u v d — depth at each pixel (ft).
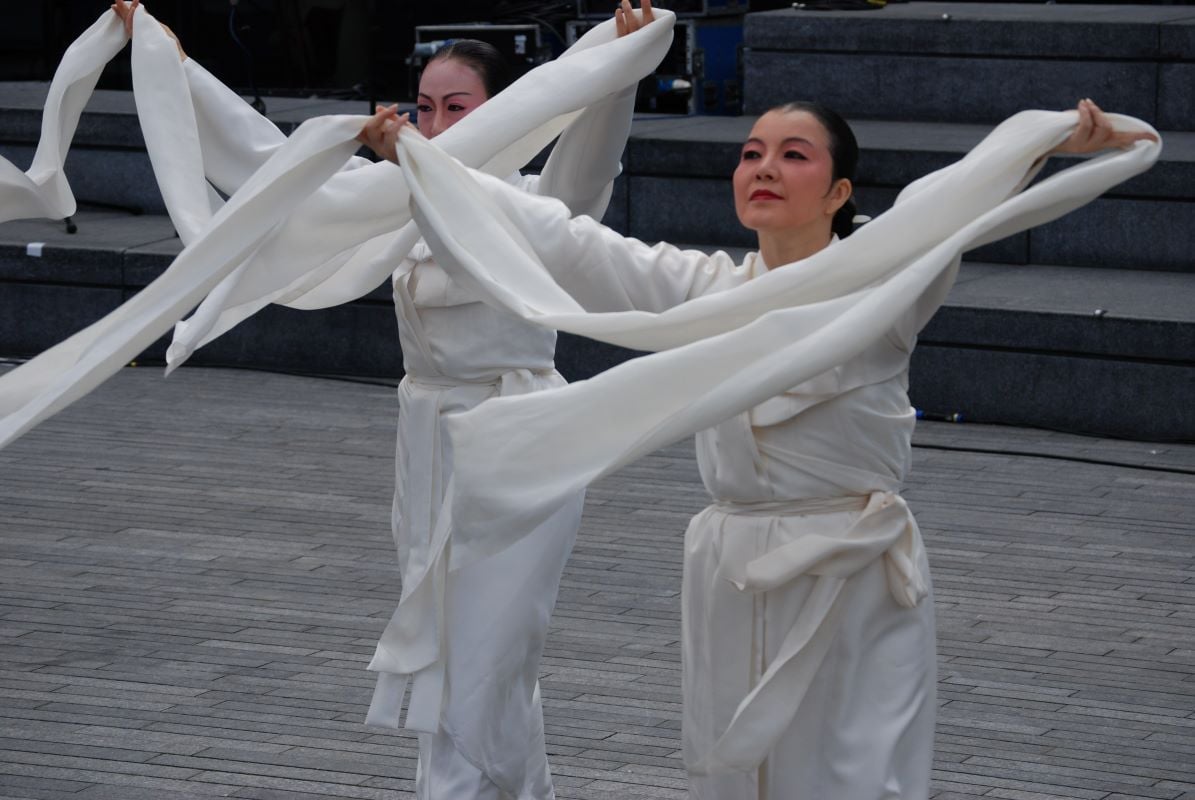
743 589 13.05
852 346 11.68
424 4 50.78
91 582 24.68
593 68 14.33
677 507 28.50
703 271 13.57
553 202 13.50
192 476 30.37
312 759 18.65
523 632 15.90
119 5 15.96
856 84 44.68
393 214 14.23
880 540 12.91
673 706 20.26
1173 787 18.04
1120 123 12.32
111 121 44.11
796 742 13.23
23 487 29.58
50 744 18.94
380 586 24.66
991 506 28.40
